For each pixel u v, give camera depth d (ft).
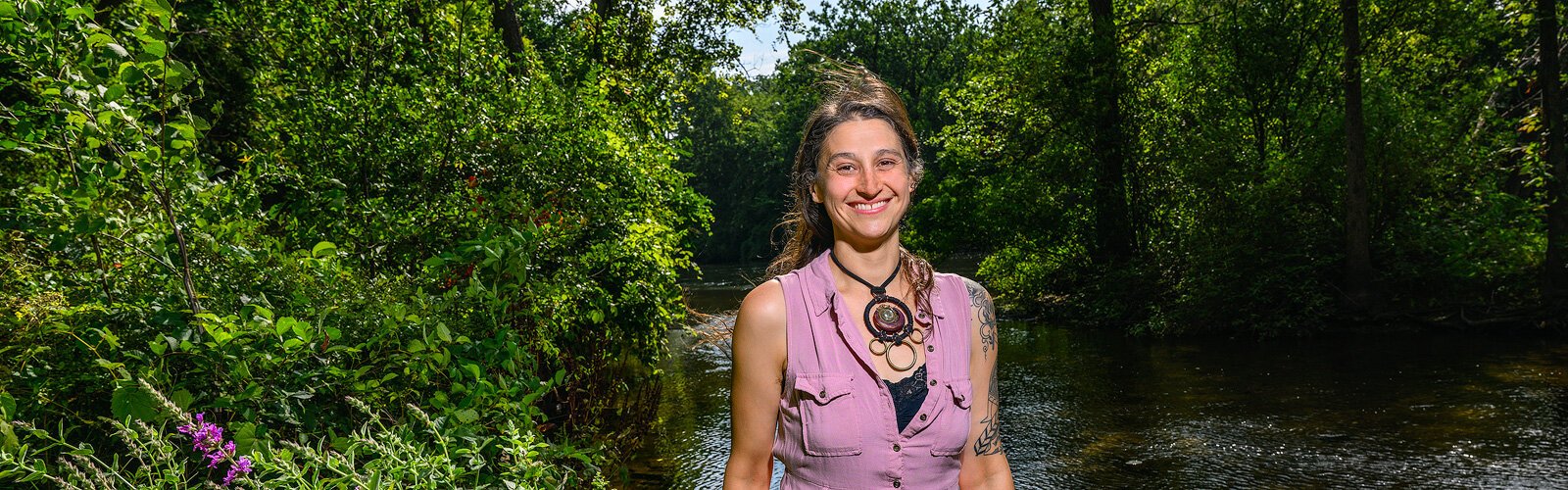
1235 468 22.57
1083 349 43.96
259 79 19.66
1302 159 51.47
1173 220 58.29
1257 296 46.80
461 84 20.34
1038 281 65.21
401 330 10.42
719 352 40.70
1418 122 51.44
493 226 10.46
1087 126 58.34
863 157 4.94
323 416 9.04
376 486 6.88
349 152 17.85
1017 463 23.72
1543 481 20.61
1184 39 59.93
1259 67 53.36
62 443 6.70
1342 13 51.60
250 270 10.36
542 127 20.13
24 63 7.95
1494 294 47.01
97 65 8.57
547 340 14.62
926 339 4.92
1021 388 33.88
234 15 21.31
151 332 8.96
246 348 8.35
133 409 6.89
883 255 5.02
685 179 27.50
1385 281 49.11
